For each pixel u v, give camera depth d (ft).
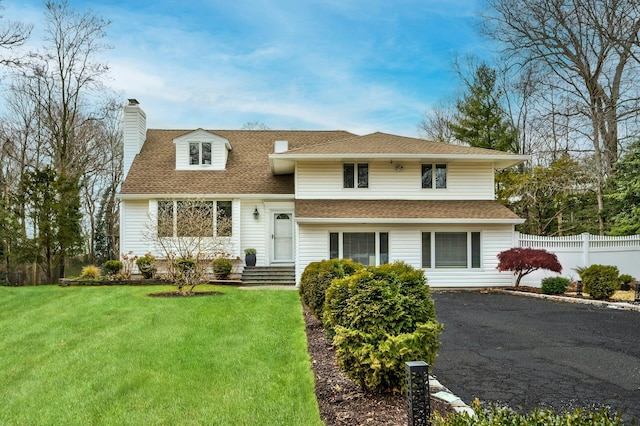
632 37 79.61
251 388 20.36
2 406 19.31
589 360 25.84
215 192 71.26
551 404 18.80
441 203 68.69
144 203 71.56
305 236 64.75
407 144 73.05
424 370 13.99
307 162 69.77
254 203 73.10
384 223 64.80
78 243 75.51
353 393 19.10
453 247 65.87
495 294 59.26
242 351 26.18
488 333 33.45
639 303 47.21
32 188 72.64
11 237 71.61
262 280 67.67
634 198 73.82
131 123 81.71
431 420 13.46
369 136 78.18
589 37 85.87
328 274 33.68
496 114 115.96
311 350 26.58
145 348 27.14
